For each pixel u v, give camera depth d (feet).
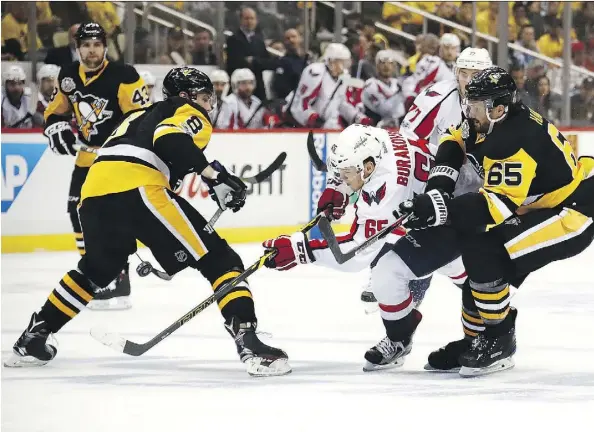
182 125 40.29
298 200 93.40
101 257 41.75
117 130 42.37
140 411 35.29
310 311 58.23
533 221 39.17
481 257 39.22
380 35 100.58
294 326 53.42
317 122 95.66
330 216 43.52
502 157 38.14
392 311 41.29
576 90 106.93
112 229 41.09
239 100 94.27
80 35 56.08
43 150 85.20
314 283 69.41
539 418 33.99
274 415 34.50
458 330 51.52
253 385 39.47
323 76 95.25
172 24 93.20
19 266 76.95
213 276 41.16
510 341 41.14
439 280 69.87
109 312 58.29
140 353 40.60
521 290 65.82
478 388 38.70
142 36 92.48
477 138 40.09
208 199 89.71
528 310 58.13
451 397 37.17
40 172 85.25
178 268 41.24
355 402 36.40
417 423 33.35
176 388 39.01
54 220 85.97
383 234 39.40
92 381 40.45
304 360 44.68
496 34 103.50
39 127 88.94
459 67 47.21
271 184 92.02
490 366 40.98
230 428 32.81
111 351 46.93
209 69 94.79
